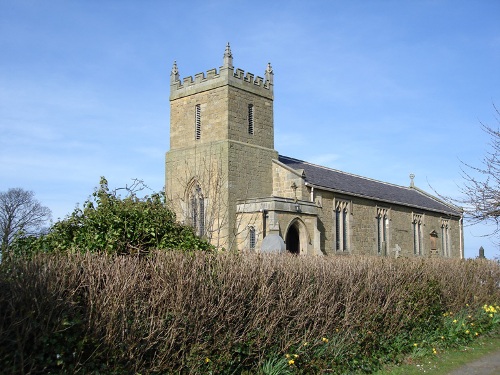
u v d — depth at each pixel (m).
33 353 7.74
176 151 43.97
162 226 13.66
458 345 17.50
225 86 41.28
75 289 8.38
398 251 50.56
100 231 12.66
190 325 9.92
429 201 67.50
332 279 13.69
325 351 13.04
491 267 23.78
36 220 55.00
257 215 37.81
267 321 11.56
